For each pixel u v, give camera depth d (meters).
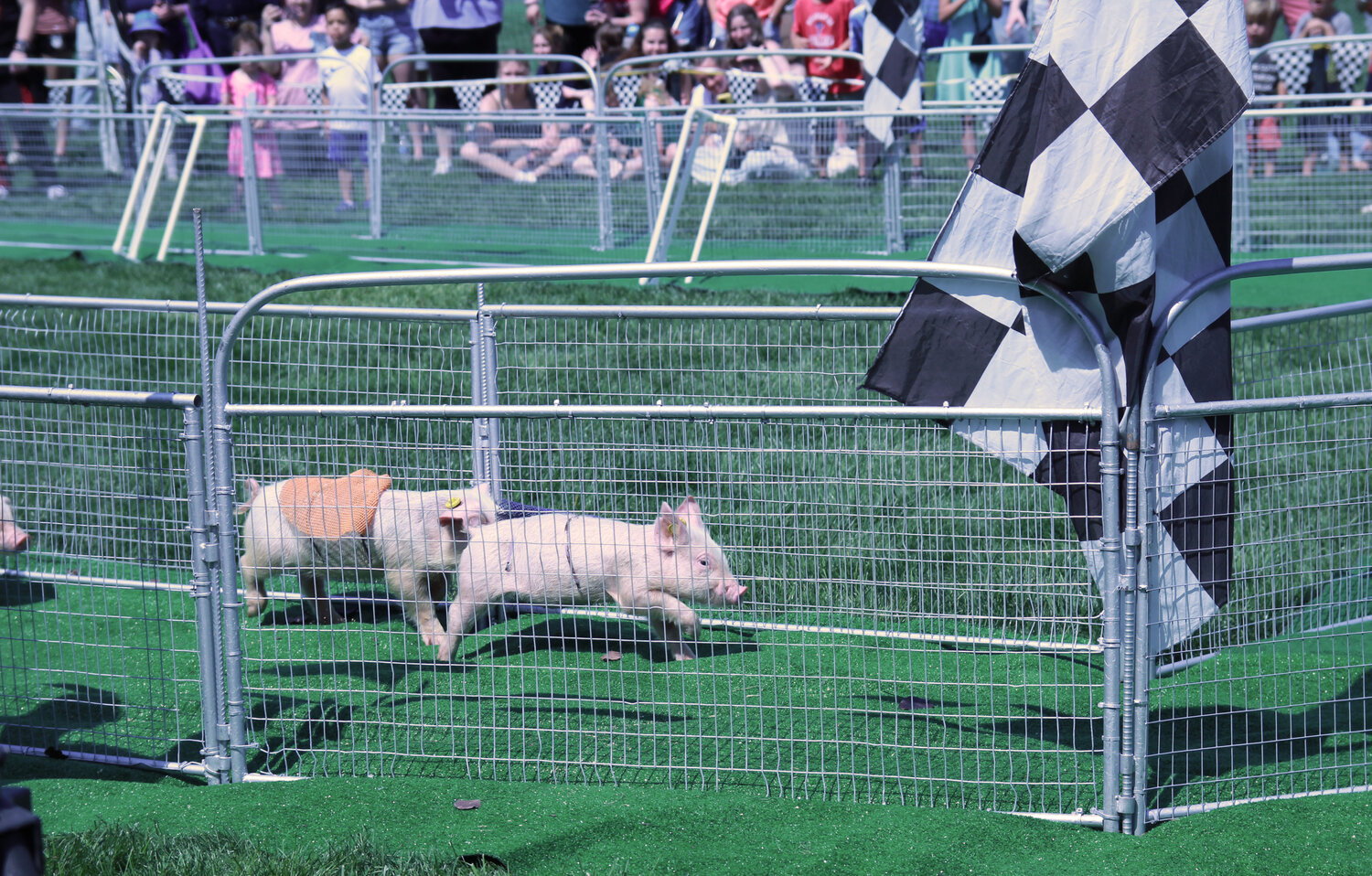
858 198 11.07
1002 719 4.19
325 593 5.16
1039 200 3.28
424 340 8.17
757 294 9.66
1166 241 3.39
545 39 15.30
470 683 4.51
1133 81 3.21
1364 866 3.28
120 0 16.36
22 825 2.08
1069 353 3.48
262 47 15.77
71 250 12.67
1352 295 9.64
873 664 4.60
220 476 3.85
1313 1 14.31
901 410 3.53
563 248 11.69
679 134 11.52
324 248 12.52
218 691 3.92
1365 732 4.11
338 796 3.72
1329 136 10.63
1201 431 3.51
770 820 3.54
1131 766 3.49
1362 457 5.05
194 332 8.61
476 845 3.42
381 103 14.02
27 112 13.47
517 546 4.50
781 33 14.82
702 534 4.54
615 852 3.39
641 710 4.28
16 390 3.94
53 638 4.93
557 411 3.69
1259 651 4.77
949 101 12.35
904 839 3.43
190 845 3.35
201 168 12.99
